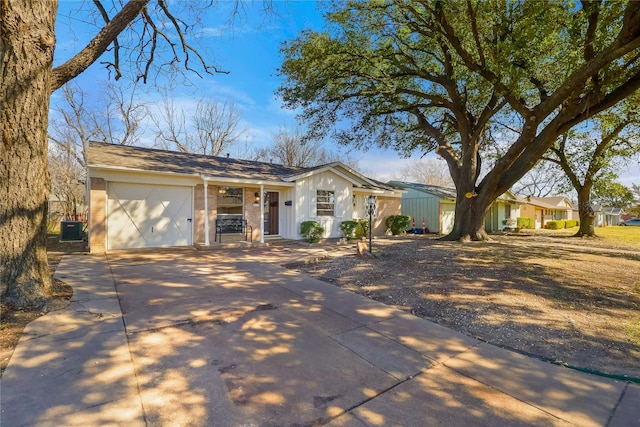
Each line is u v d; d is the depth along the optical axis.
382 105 13.55
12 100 4.13
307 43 11.49
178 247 10.61
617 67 7.81
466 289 5.79
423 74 12.01
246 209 12.41
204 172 10.78
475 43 9.42
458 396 2.64
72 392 2.50
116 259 8.29
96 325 3.82
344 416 2.35
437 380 2.89
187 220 11.11
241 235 12.27
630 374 3.03
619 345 3.66
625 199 18.75
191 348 3.36
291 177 12.57
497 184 12.00
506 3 8.19
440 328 4.14
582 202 17.72
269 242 12.26
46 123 4.53
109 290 5.29
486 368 3.12
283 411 2.39
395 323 4.29
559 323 4.30
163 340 3.52
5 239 4.16
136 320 4.05
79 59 5.07
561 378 2.95
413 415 2.38
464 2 8.31
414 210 21.61
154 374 2.83
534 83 10.59
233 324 4.05
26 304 4.13
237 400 2.50
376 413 2.40
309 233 12.50
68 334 3.54
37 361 2.94
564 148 17.48
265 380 2.81
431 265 7.73
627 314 4.65
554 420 2.34
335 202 14.24
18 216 4.23
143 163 10.23
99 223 9.46
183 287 5.67
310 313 4.59
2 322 3.72
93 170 9.34
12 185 4.21
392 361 3.23
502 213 25.38
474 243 11.80
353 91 13.00
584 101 8.55
